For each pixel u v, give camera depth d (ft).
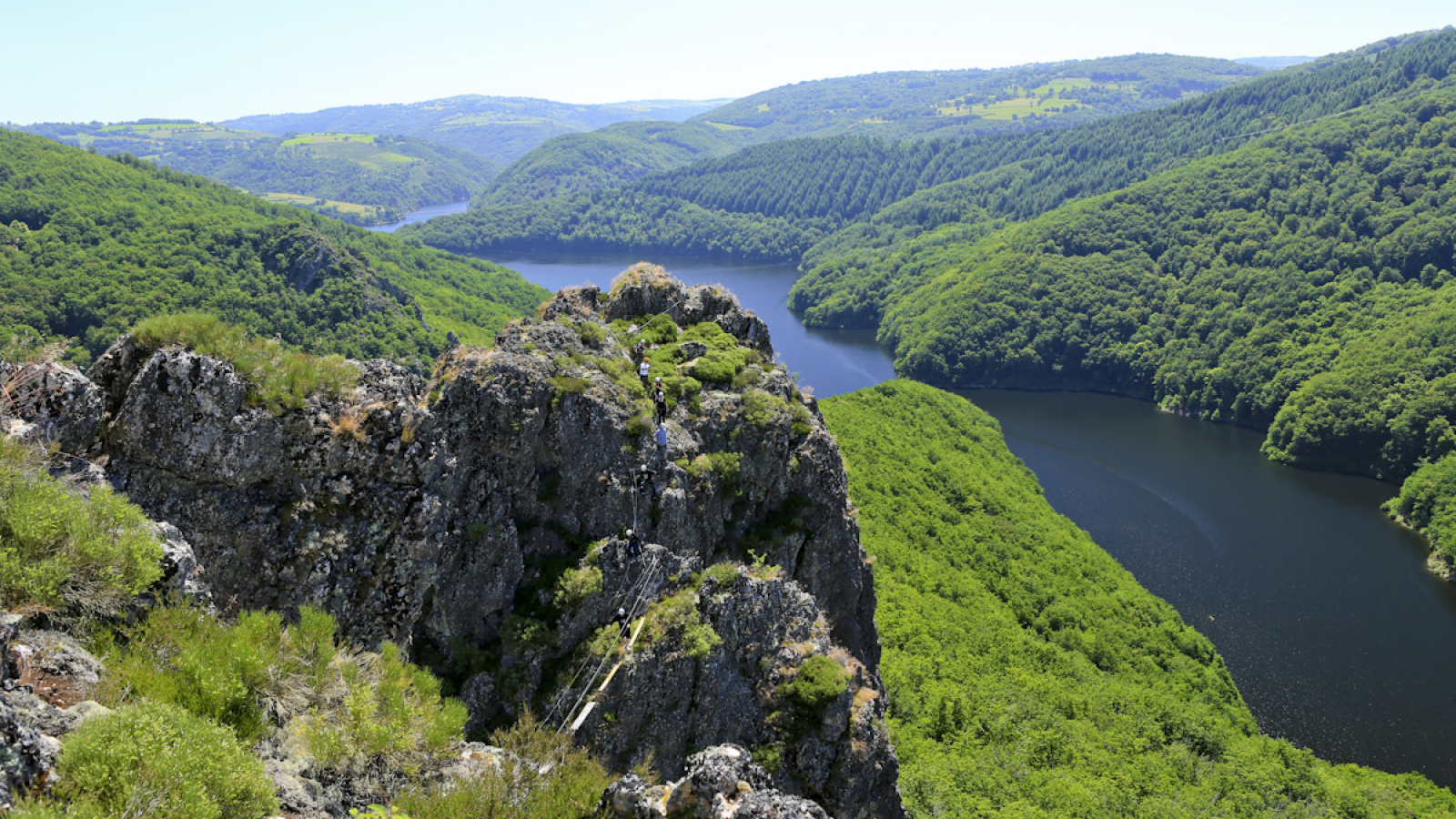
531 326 93.04
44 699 39.60
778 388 108.37
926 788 165.68
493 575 78.13
